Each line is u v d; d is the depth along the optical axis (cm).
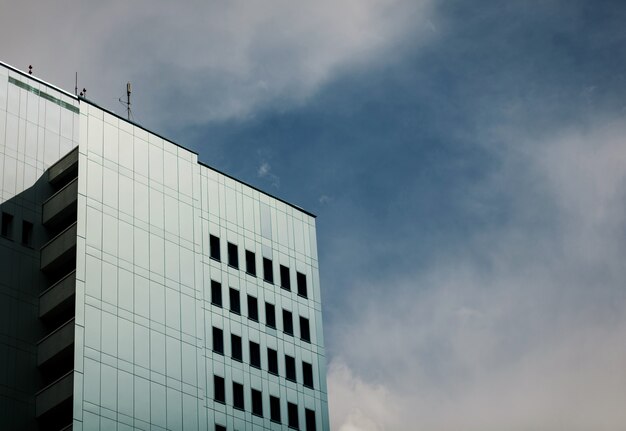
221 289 10038
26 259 9369
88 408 8644
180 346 9475
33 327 9181
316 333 10594
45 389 8881
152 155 10138
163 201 10000
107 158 9750
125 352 9081
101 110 9912
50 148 9906
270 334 10194
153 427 8981
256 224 10681
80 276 9081
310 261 10975
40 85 10106
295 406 10031
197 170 10462
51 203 9612
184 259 9888
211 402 9450
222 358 9725
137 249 9581
